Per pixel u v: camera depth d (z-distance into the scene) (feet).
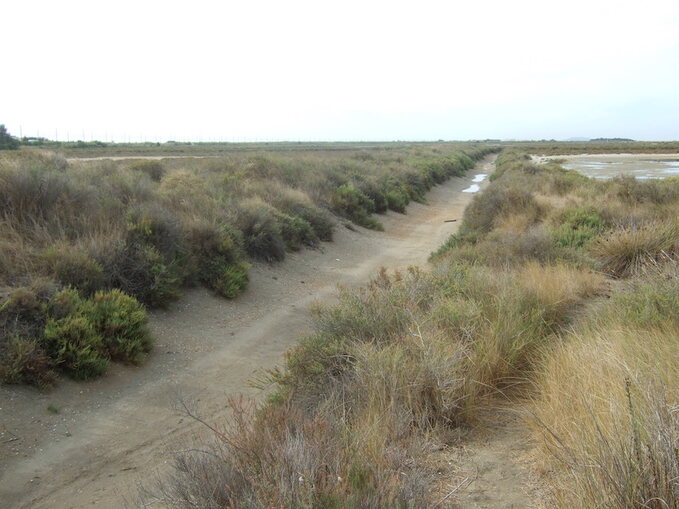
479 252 32.22
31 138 245.04
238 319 27.22
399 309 17.93
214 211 35.73
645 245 28.22
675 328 14.51
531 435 11.93
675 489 7.22
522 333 16.58
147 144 335.88
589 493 8.12
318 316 20.08
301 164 74.02
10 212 25.99
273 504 7.85
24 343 17.34
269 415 11.58
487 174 168.35
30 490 13.03
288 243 41.34
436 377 13.21
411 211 75.82
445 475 10.62
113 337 20.12
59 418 16.11
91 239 24.73
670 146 367.45
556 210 45.11
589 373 12.09
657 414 8.12
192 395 18.88
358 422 11.60
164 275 25.79
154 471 14.05
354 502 8.09
